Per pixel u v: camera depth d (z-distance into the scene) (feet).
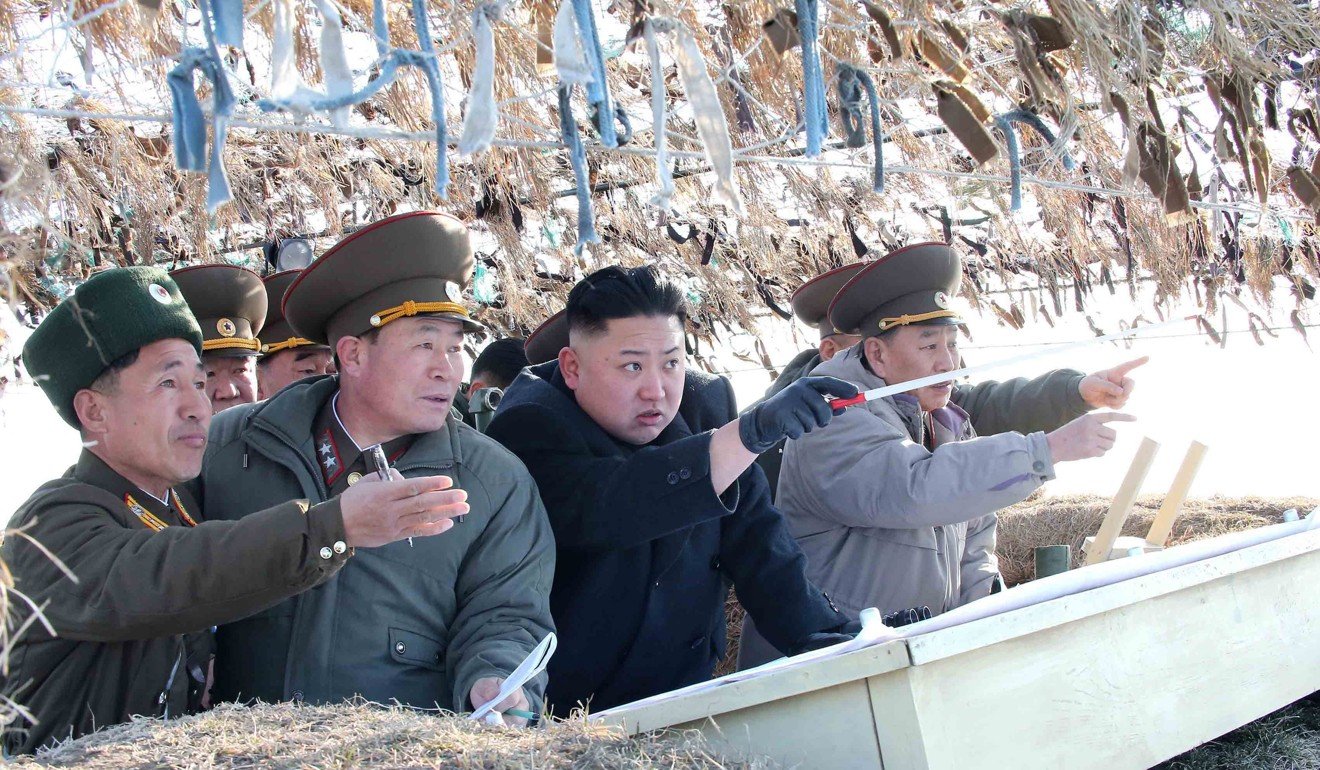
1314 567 21.27
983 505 25.62
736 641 36.01
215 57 12.87
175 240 31.50
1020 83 24.86
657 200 15.02
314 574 16.42
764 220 33.01
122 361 17.94
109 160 27.22
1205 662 18.35
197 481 20.83
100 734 14.07
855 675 14.48
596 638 22.50
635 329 22.26
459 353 21.34
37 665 17.10
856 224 35.45
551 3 17.69
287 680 19.15
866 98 17.84
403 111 22.99
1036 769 15.37
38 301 26.55
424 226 20.80
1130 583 16.84
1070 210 33.40
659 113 14.85
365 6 22.18
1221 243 32.91
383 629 19.49
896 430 27.30
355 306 20.71
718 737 15.52
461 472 20.58
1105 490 49.75
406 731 13.29
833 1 19.93
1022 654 15.55
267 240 32.50
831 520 27.84
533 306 37.73
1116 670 16.78
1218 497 44.52
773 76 22.20
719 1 22.31
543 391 23.12
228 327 26.94
